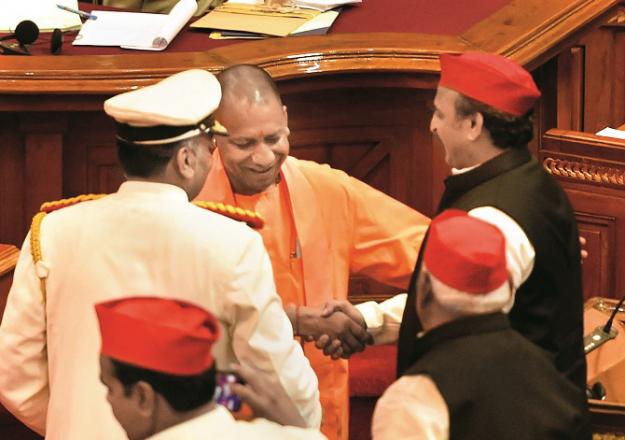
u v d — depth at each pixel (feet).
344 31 44.19
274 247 32.73
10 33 44.29
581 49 56.39
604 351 34.32
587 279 45.50
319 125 42.39
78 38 43.50
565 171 45.29
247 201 32.35
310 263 32.91
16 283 27.81
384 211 33.47
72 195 41.52
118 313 21.53
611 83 56.70
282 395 27.04
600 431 32.19
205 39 43.91
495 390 23.62
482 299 24.02
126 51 42.73
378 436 23.81
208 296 26.53
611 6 45.24
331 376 33.81
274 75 40.34
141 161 27.02
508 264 26.03
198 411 21.67
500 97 27.14
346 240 33.40
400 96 42.29
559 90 47.32
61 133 40.52
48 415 27.66
